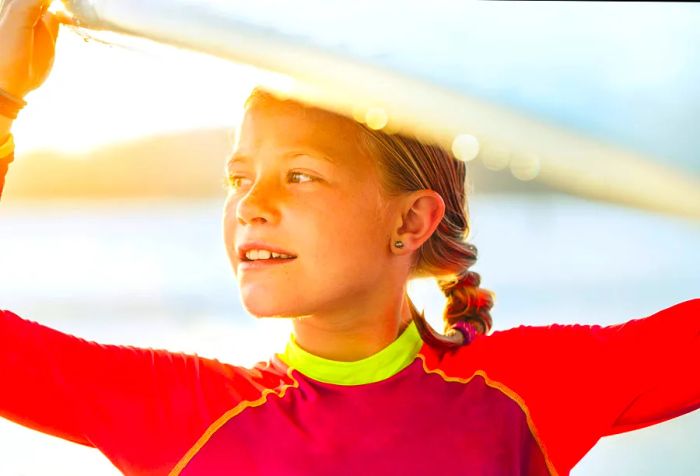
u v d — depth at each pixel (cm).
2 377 100
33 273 930
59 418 103
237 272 111
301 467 107
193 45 78
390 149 111
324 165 106
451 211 125
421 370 117
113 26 88
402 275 118
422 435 112
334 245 106
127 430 106
